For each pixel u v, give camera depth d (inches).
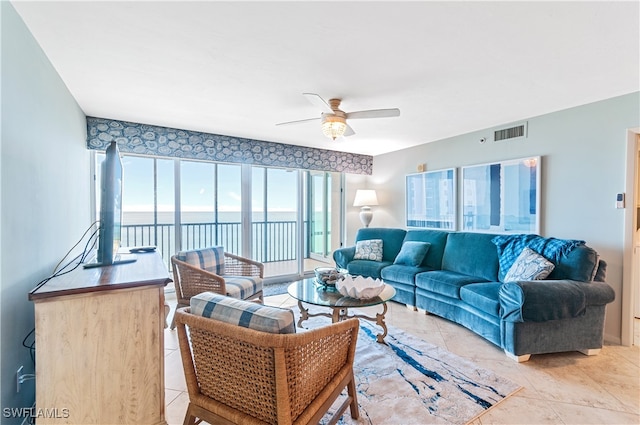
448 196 169.2
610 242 109.3
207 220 175.8
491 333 103.7
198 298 55.1
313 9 60.1
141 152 142.3
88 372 57.0
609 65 84.2
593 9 59.9
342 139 175.0
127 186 156.4
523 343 92.7
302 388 50.6
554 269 104.7
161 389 62.0
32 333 66.6
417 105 116.7
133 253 99.0
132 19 63.4
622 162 106.3
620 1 57.5
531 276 104.0
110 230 74.2
